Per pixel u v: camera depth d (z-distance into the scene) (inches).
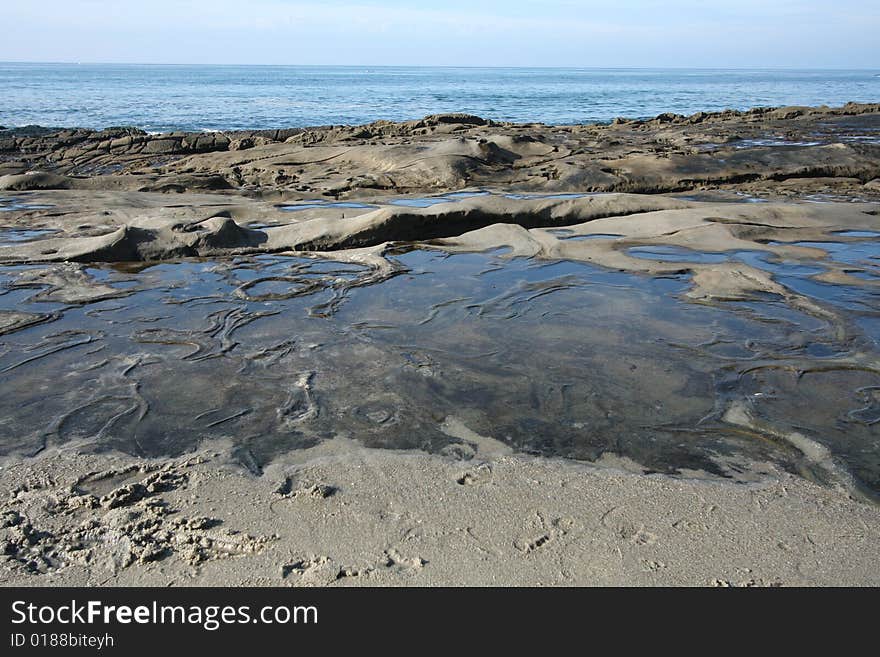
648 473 136.5
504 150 596.4
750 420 155.9
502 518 122.0
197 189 466.0
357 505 125.5
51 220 348.2
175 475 135.0
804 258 282.4
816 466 139.1
